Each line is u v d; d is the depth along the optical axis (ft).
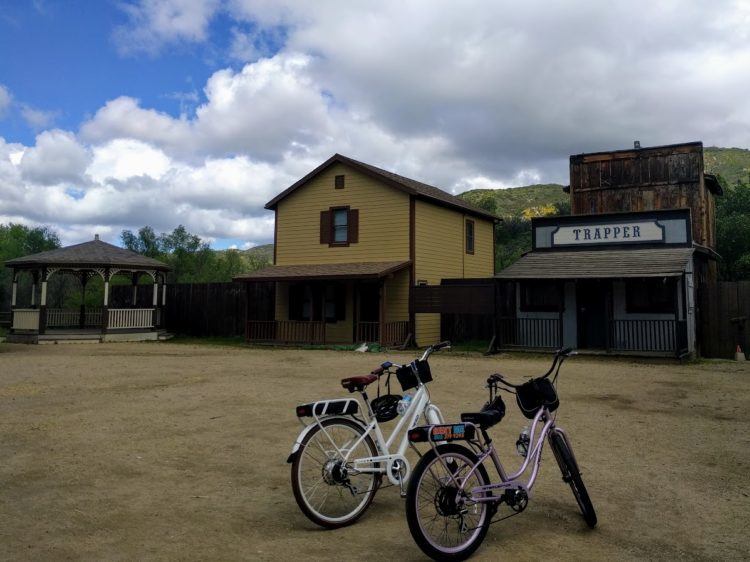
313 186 78.69
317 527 14.24
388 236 73.10
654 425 25.48
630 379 39.99
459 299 65.98
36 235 131.85
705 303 58.65
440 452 12.57
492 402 14.26
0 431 24.30
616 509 15.44
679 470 18.89
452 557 12.19
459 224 82.84
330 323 75.97
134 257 84.38
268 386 36.76
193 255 132.67
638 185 76.23
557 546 13.07
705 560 12.35
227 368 46.91
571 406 30.04
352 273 67.00
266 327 79.66
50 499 16.22
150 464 19.66
